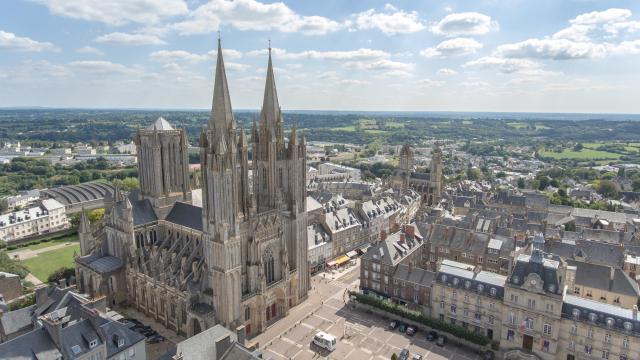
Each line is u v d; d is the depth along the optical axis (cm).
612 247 15212
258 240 11244
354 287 14550
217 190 9994
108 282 12656
